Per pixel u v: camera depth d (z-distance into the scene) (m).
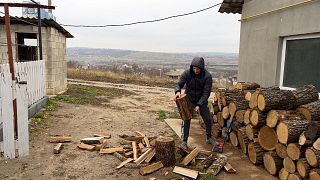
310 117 4.83
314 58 5.85
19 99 5.29
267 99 5.09
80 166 5.12
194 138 6.92
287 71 6.64
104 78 25.55
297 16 6.09
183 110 5.67
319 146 4.13
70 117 8.69
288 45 6.61
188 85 5.92
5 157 5.29
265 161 5.10
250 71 8.03
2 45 12.45
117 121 8.66
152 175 4.86
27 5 6.77
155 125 8.43
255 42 7.76
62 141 6.29
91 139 6.18
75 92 14.86
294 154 4.45
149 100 14.12
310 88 5.34
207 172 4.90
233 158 5.71
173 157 5.21
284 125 4.68
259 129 5.53
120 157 5.46
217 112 7.31
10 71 5.42
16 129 5.43
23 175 4.70
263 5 7.34
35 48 12.80
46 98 10.23
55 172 4.85
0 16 11.33
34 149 5.79
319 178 4.03
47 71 12.77
